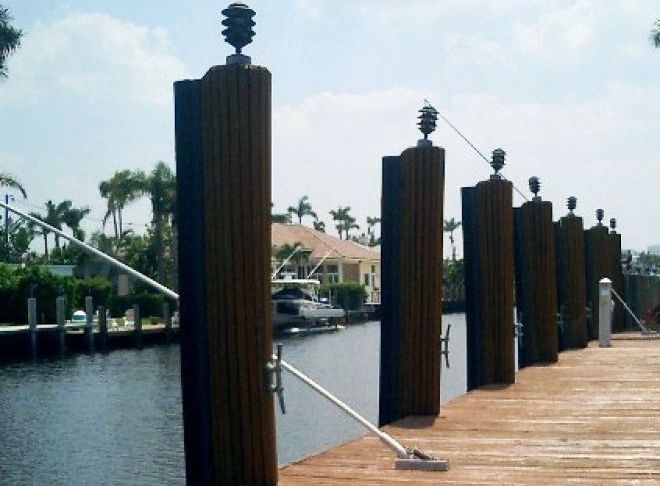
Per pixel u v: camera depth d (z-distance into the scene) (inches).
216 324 192.1
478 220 387.9
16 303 1850.4
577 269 575.2
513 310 392.5
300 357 1563.7
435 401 307.0
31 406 952.3
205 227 193.0
